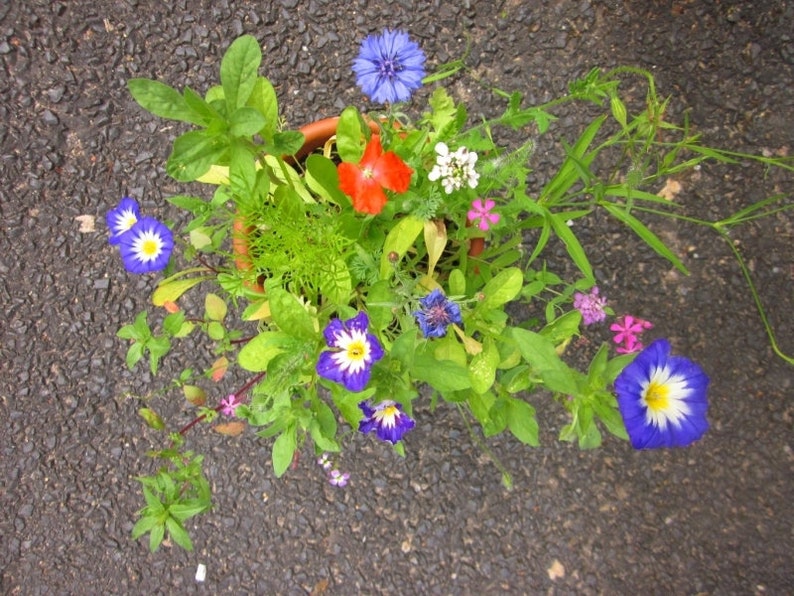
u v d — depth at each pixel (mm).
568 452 633
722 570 624
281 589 635
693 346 630
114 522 647
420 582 632
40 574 647
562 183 460
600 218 631
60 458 649
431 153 444
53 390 649
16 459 650
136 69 651
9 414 650
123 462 647
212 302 487
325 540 636
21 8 649
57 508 649
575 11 637
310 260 416
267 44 645
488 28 638
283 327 384
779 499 624
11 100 652
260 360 413
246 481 640
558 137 630
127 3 649
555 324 404
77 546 647
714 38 635
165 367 643
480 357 404
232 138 361
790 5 631
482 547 632
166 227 441
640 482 631
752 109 632
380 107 638
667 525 629
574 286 473
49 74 651
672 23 636
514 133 631
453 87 638
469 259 490
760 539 623
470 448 634
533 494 633
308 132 486
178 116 344
